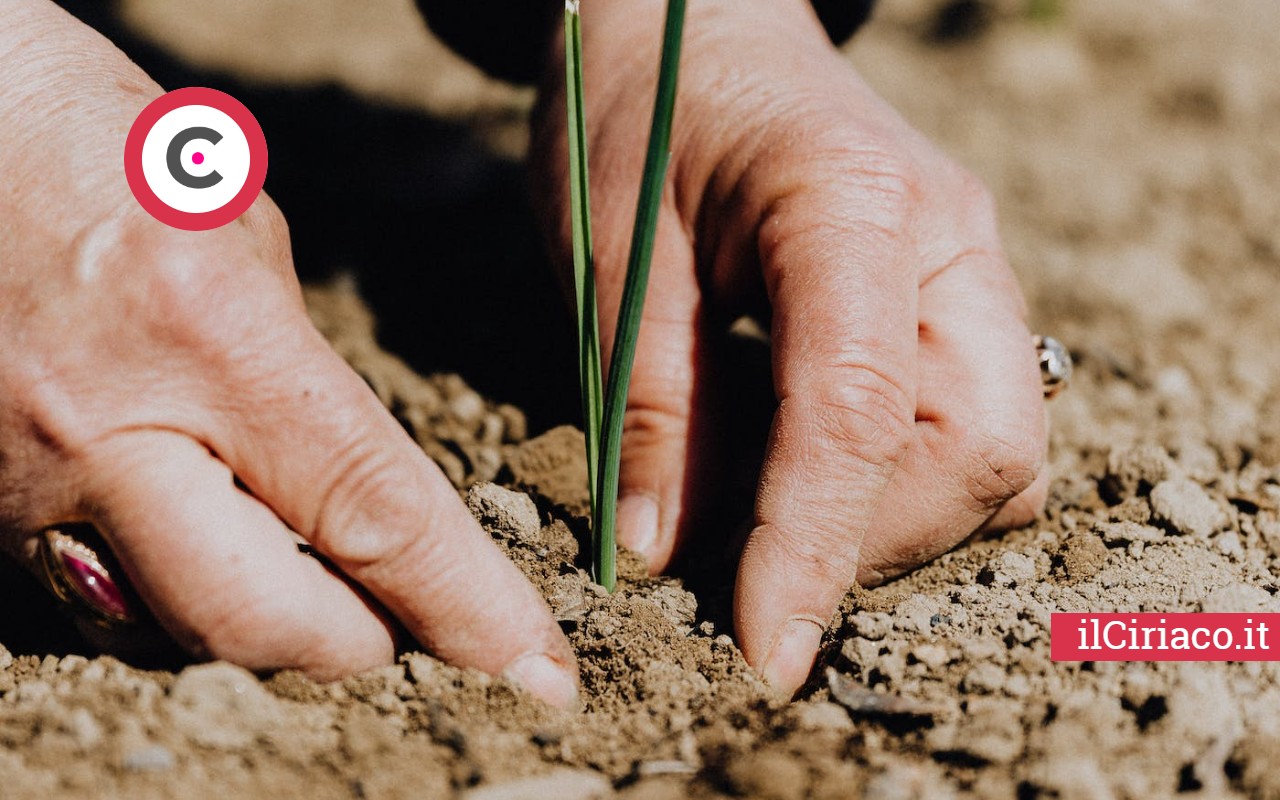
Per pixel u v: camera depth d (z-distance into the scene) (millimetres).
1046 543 443
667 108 372
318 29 950
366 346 550
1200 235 761
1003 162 838
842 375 399
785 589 396
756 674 394
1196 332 643
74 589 372
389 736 368
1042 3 1017
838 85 457
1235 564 432
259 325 365
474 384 530
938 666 390
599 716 385
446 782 362
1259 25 1084
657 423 444
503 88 860
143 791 352
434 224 669
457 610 374
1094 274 699
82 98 386
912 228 420
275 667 373
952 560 439
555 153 485
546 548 423
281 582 366
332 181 713
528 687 379
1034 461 417
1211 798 362
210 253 367
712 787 362
